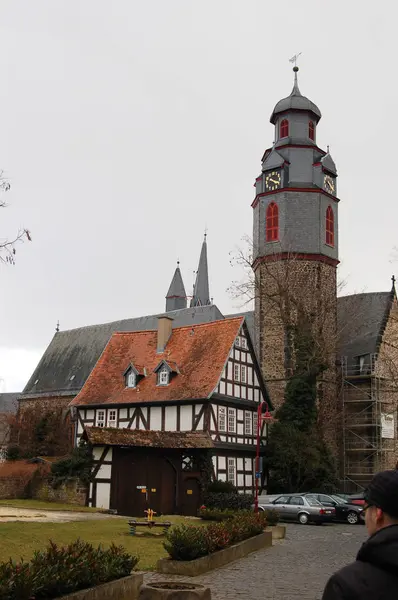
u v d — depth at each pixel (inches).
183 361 1583.4
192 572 580.1
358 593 123.3
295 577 577.3
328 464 1674.5
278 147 2026.3
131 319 2476.6
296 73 2090.3
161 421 1503.4
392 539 126.0
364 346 2011.6
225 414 1488.7
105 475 1318.9
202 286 3422.7
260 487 1573.6
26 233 650.2
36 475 1478.8
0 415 2448.3
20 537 696.4
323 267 1943.9
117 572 427.8
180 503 1316.4
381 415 1914.4
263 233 1984.5
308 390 1716.3
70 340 2603.3
